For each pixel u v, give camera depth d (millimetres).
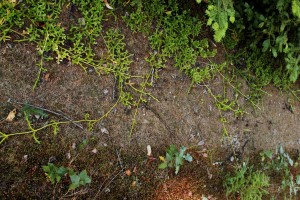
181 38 3082
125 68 2844
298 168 3818
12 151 2402
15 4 2498
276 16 3211
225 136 3270
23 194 2412
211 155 3172
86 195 2602
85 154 2633
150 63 2957
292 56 3414
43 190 2469
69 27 2678
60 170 2418
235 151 3322
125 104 2824
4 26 2467
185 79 3121
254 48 3449
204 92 3201
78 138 2619
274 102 3648
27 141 2453
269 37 3248
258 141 3486
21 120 2455
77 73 2680
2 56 2459
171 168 2955
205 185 3129
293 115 3789
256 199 3262
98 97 2730
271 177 3578
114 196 2713
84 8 2725
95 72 2744
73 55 2666
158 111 2969
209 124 3197
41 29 2588
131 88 2873
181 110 3072
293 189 3680
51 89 2580
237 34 3367
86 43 2730
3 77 2447
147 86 2943
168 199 2957
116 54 2838
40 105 2527
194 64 3164
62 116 2584
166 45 3023
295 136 3783
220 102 3258
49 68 2590
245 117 3424
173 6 3066
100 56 2771
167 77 3037
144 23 2955
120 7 2869
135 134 2842
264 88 3578
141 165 2836
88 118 2670
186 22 3111
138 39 2938
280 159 3605
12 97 2453
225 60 3334
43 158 2494
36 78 2537
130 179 2781
